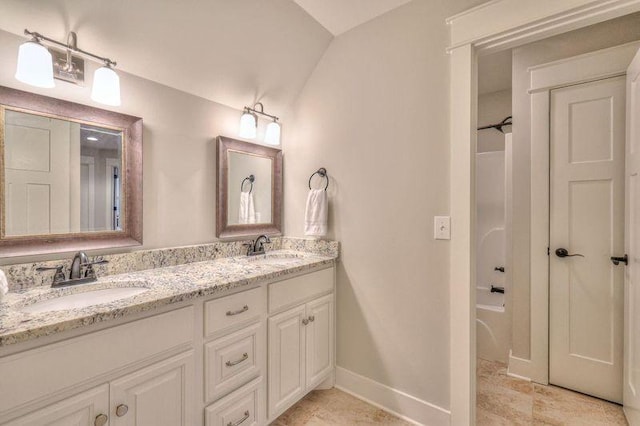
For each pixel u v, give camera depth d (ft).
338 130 6.48
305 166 7.08
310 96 6.97
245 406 4.53
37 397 2.66
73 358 2.86
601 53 5.79
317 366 5.95
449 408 5.03
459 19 4.80
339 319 6.45
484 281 9.34
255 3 5.25
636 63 4.73
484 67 7.93
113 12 4.26
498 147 9.66
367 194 6.02
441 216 5.08
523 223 6.68
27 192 3.96
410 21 5.43
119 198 4.79
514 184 6.74
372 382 5.93
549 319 6.40
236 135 6.55
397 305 5.62
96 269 4.50
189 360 3.83
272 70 6.40
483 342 7.79
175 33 4.90
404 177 5.51
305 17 5.83
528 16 4.20
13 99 3.83
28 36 3.94
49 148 4.15
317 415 5.57
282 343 5.16
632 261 4.92
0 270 3.31
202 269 5.11
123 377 3.22
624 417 5.41
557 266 6.30
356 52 6.16
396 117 5.61
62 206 4.25
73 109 4.31
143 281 4.28
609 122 5.78
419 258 5.35
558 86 6.22
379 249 5.86
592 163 5.94
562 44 6.23
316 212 6.49
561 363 6.29
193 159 5.80
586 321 6.03
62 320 2.77
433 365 5.20
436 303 5.16
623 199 5.67
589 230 5.98
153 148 5.23
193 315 3.88
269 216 7.22
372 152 5.94
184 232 5.67
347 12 5.75
